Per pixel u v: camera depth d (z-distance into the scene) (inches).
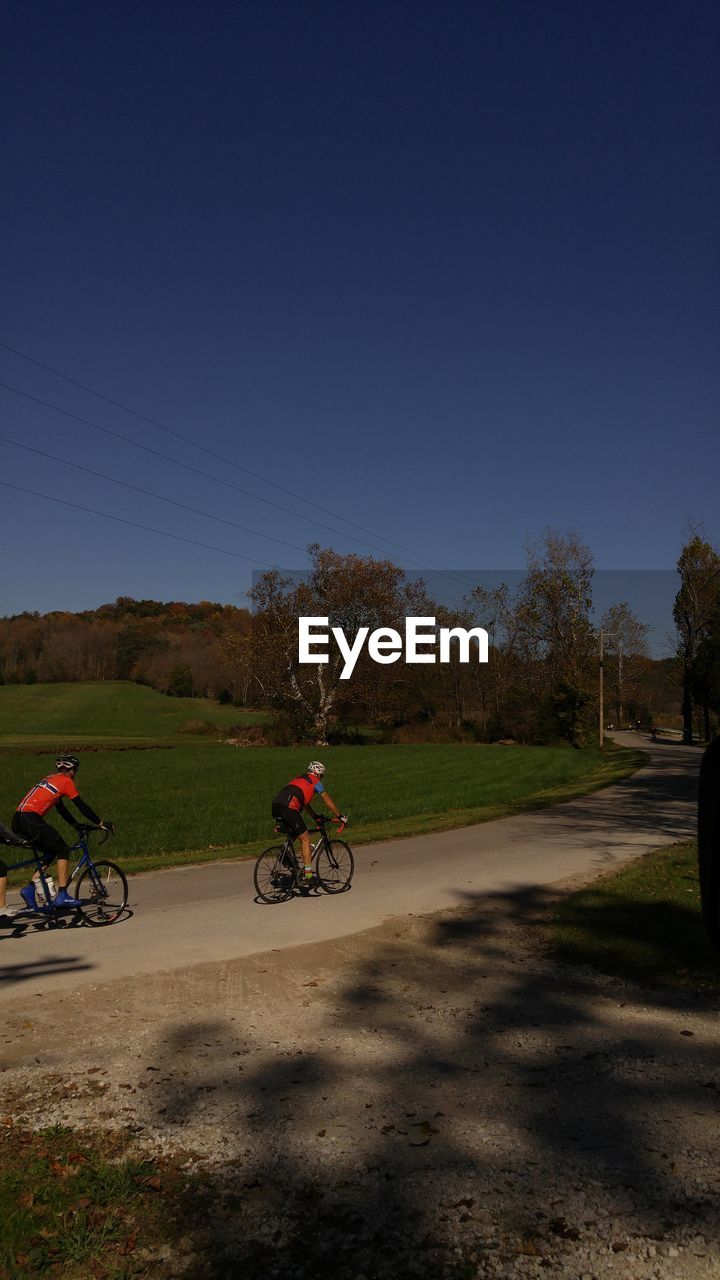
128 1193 160.9
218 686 5059.1
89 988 299.4
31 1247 144.3
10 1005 280.2
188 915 422.6
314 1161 173.2
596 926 378.9
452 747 2566.4
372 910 431.5
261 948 355.3
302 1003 283.3
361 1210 154.7
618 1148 175.3
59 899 391.9
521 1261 138.5
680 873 506.3
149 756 2048.5
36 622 6220.5
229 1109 199.0
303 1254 141.6
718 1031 246.8
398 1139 182.2
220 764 1771.7
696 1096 200.2
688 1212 150.9
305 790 463.8
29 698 4832.7
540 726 2807.6
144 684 5728.3
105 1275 136.4
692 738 3159.5
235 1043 244.8
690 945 339.9
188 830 774.5
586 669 2864.2
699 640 2997.0
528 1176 165.2
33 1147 180.7
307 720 2706.7
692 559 3029.0
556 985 300.0
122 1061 231.0
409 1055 233.5
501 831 775.1
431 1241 144.6
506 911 425.7
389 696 2837.1
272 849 461.7
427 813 936.9
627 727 4325.8
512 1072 219.1
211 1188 163.5
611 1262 137.5
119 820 846.5
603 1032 248.7
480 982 306.5
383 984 305.4
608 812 929.5
